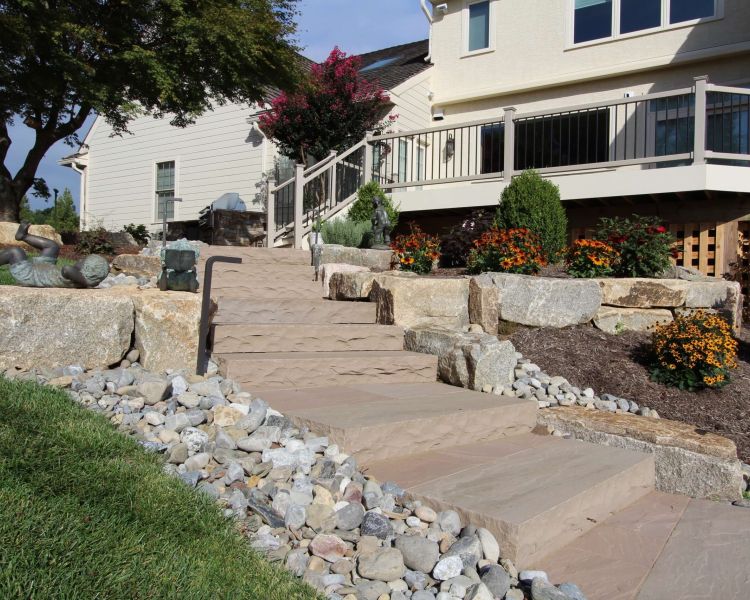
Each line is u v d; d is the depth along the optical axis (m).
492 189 9.34
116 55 9.98
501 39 13.11
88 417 2.92
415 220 11.00
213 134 15.31
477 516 2.62
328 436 3.29
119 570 1.86
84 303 3.75
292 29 10.91
